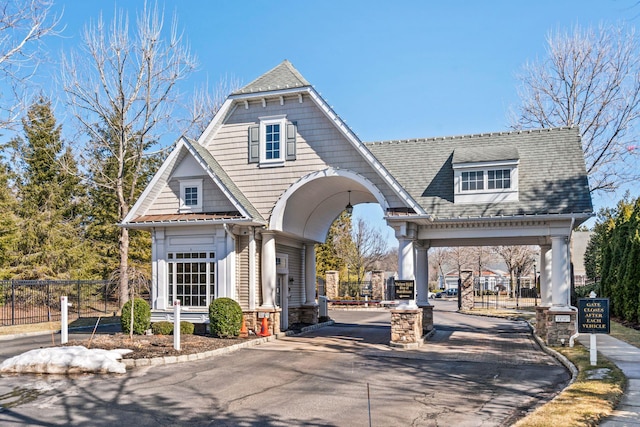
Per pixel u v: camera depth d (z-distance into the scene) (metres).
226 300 17.09
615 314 25.31
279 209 18.20
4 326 22.47
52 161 33.94
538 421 7.49
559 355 14.31
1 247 27.78
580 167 17.33
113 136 29.73
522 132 19.17
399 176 18.95
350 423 8.14
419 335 17.50
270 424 8.09
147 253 34.78
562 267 16.48
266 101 18.91
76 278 31.02
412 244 16.94
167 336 16.78
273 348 16.00
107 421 8.29
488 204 17.03
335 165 17.88
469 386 10.85
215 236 18.03
